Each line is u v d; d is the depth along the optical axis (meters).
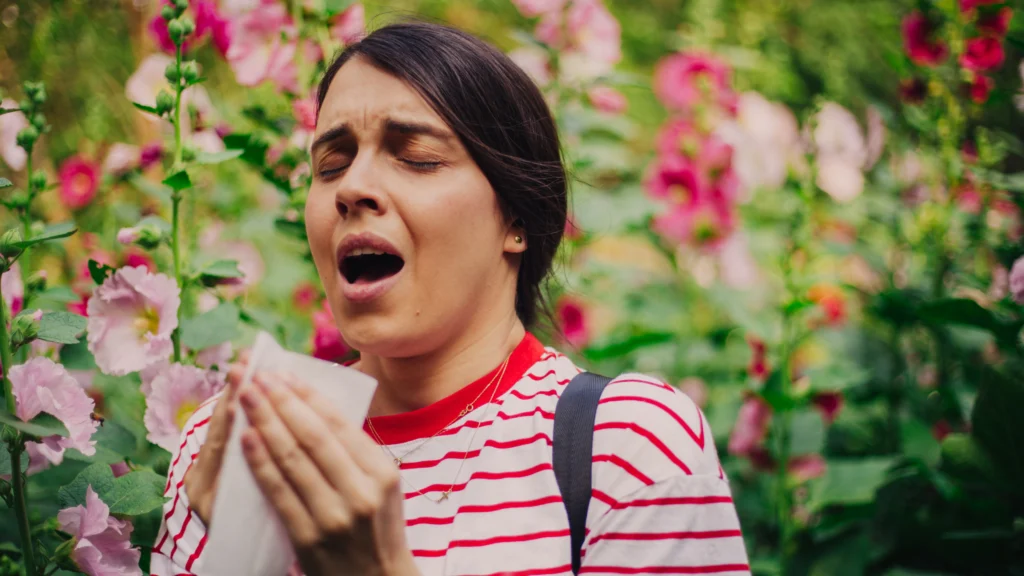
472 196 0.95
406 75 0.94
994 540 1.78
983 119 2.42
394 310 0.93
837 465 2.00
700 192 2.45
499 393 0.98
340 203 0.93
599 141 2.67
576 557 0.87
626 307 2.84
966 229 2.31
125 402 1.91
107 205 2.07
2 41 2.23
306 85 1.62
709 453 0.93
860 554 1.89
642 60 5.68
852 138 2.42
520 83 1.03
